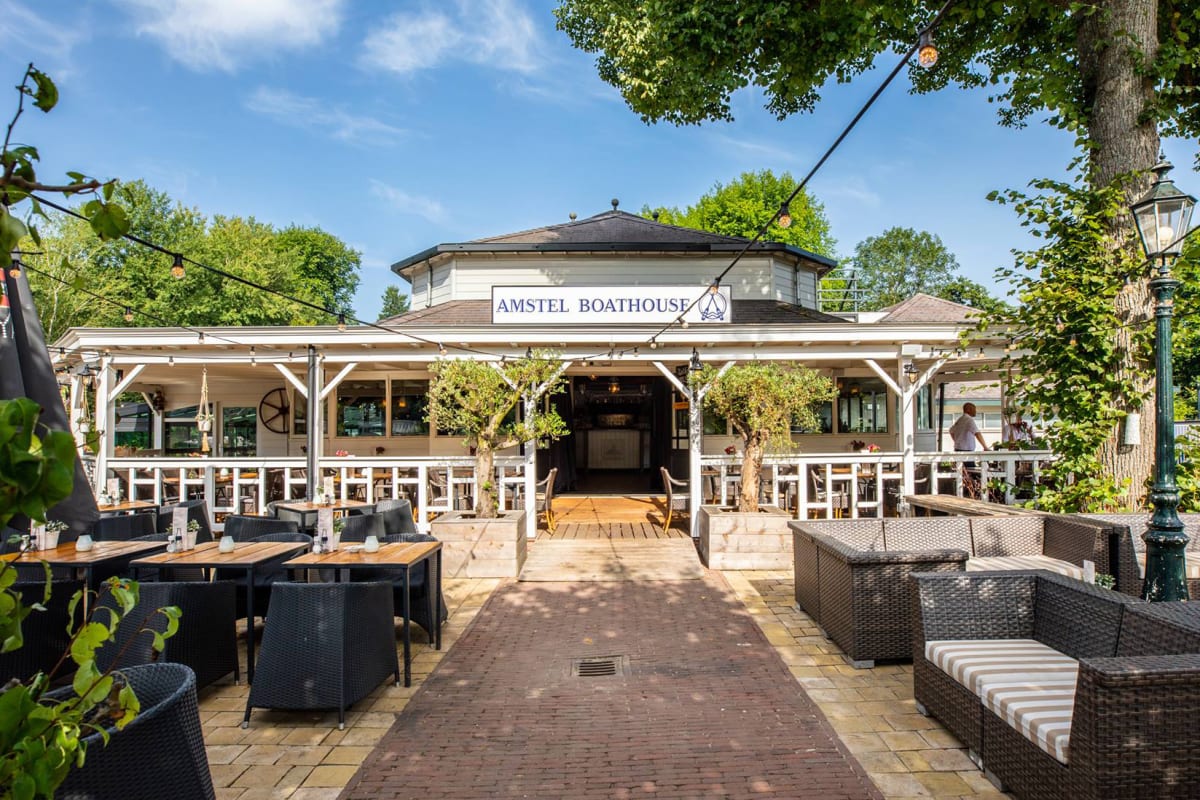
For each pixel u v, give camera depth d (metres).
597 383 15.93
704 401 9.51
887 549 6.58
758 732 4.00
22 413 1.04
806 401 8.60
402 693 4.66
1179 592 4.54
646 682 4.80
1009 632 4.17
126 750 2.32
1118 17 7.02
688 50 9.64
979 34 10.10
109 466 9.98
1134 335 6.80
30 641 4.42
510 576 7.83
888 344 10.27
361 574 5.93
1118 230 6.96
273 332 9.86
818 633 5.86
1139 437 6.99
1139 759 2.61
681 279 14.49
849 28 8.99
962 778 3.44
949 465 11.56
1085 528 6.06
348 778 3.53
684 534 10.16
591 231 15.62
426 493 10.06
